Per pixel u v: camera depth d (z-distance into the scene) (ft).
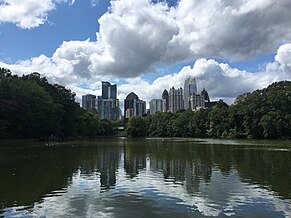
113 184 96.22
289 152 200.54
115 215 64.80
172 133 648.79
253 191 84.94
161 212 66.59
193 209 68.69
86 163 147.74
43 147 257.55
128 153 202.18
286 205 71.20
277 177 105.70
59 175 112.27
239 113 480.23
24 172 119.03
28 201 75.46
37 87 389.80
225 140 406.62
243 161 151.23
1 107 323.37
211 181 99.86
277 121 417.28
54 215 64.85
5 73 379.76
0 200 76.43
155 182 99.14
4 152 206.18
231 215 64.39
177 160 158.92
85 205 72.08
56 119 424.05
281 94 440.04
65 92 494.18
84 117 534.37
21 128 351.25
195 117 581.94
